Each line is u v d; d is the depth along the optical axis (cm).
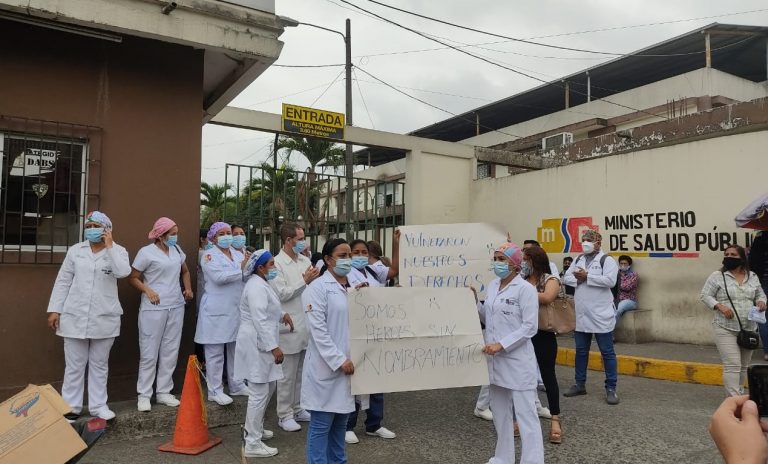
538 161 1409
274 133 1079
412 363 383
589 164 1107
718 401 620
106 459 432
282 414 518
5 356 476
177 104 562
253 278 457
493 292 428
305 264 559
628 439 490
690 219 941
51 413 333
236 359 461
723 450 123
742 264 560
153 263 502
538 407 561
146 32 505
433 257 499
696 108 1739
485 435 508
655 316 973
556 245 1166
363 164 2684
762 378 129
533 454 390
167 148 555
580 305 631
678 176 961
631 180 1031
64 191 513
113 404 512
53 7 464
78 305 461
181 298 525
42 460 318
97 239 467
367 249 529
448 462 441
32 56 500
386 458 449
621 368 786
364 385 364
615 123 2006
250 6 555
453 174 1349
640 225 1011
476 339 404
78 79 518
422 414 579
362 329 375
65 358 469
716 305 564
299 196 939
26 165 498
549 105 2539
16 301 484
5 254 483
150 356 500
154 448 459
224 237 541
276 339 454
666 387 694
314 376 357
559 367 840
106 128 528
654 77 2222
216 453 452
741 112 960
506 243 427
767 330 757
